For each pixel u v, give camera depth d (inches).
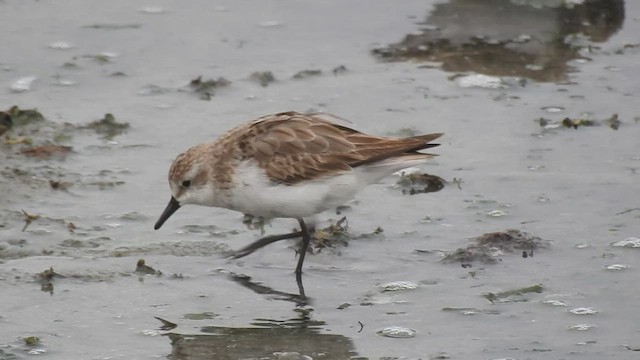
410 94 685.9
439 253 510.9
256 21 796.6
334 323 450.3
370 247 518.6
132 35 767.1
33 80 697.6
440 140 626.2
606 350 426.3
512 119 653.9
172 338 434.9
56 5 815.1
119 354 421.1
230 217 550.3
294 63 730.2
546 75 714.2
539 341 433.7
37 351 421.4
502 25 788.0
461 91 691.4
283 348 427.8
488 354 423.8
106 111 657.6
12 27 772.6
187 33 773.9
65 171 581.9
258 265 504.1
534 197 563.5
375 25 790.5
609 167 593.6
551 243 516.4
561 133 635.5
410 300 470.0
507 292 474.9
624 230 527.5
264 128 496.7
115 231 526.6
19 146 603.5
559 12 808.3
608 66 725.9
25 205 545.0
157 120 647.1
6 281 474.6
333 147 488.1
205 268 497.7
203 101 674.2
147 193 565.3
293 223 544.1
